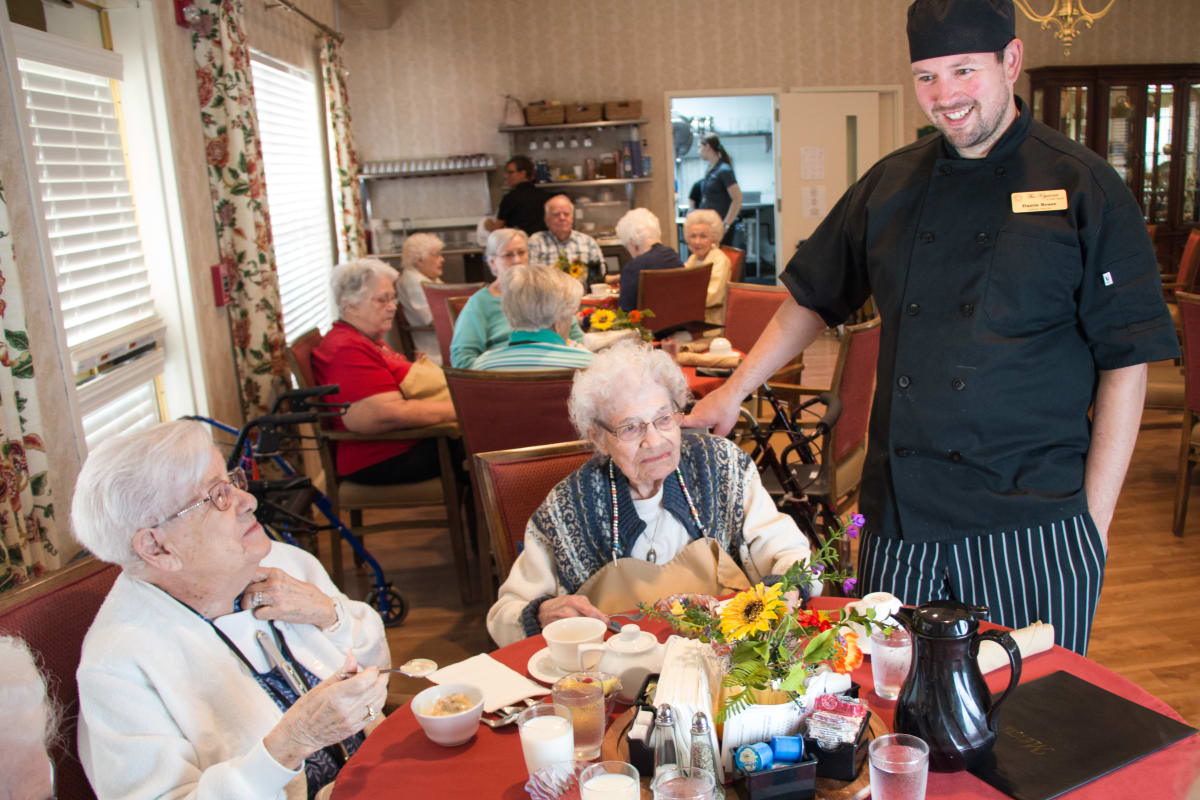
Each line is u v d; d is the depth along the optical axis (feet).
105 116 10.91
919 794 3.48
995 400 5.38
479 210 27.78
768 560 6.06
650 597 5.91
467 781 4.11
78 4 10.56
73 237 9.93
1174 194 29.68
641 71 27.84
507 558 7.07
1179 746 3.94
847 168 29.19
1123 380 5.35
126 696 4.53
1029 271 5.28
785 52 28.17
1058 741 4.02
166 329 11.76
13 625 4.75
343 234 20.74
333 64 20.31
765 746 3.84
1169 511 13.48
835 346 26.35
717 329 15.35
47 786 3.62
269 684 5.18
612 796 3.49
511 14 27.25
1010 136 5.38
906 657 4.43
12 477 7.30
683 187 35.55
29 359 7.77
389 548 13.74
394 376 11.93
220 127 12.87
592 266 21.11
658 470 5.85
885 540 5.86
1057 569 5.44
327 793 4.93
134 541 4.66
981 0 4.99
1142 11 29.53
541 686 4.89
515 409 9.59
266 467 12.61
